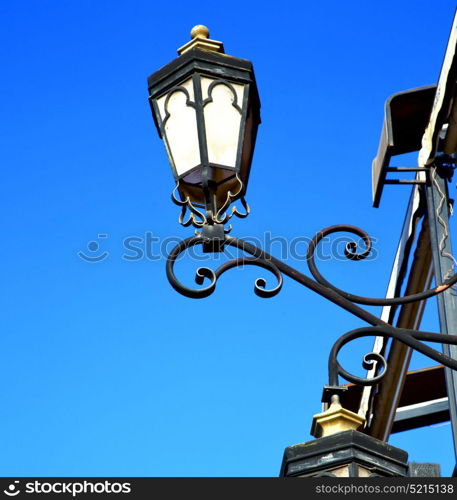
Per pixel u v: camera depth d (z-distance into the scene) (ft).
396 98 20.44
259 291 14.48
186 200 14.90
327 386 13.67
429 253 22.79
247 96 15.66
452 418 17.31
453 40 18.79
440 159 20.39
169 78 15.79
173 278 14.39
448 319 18.40
